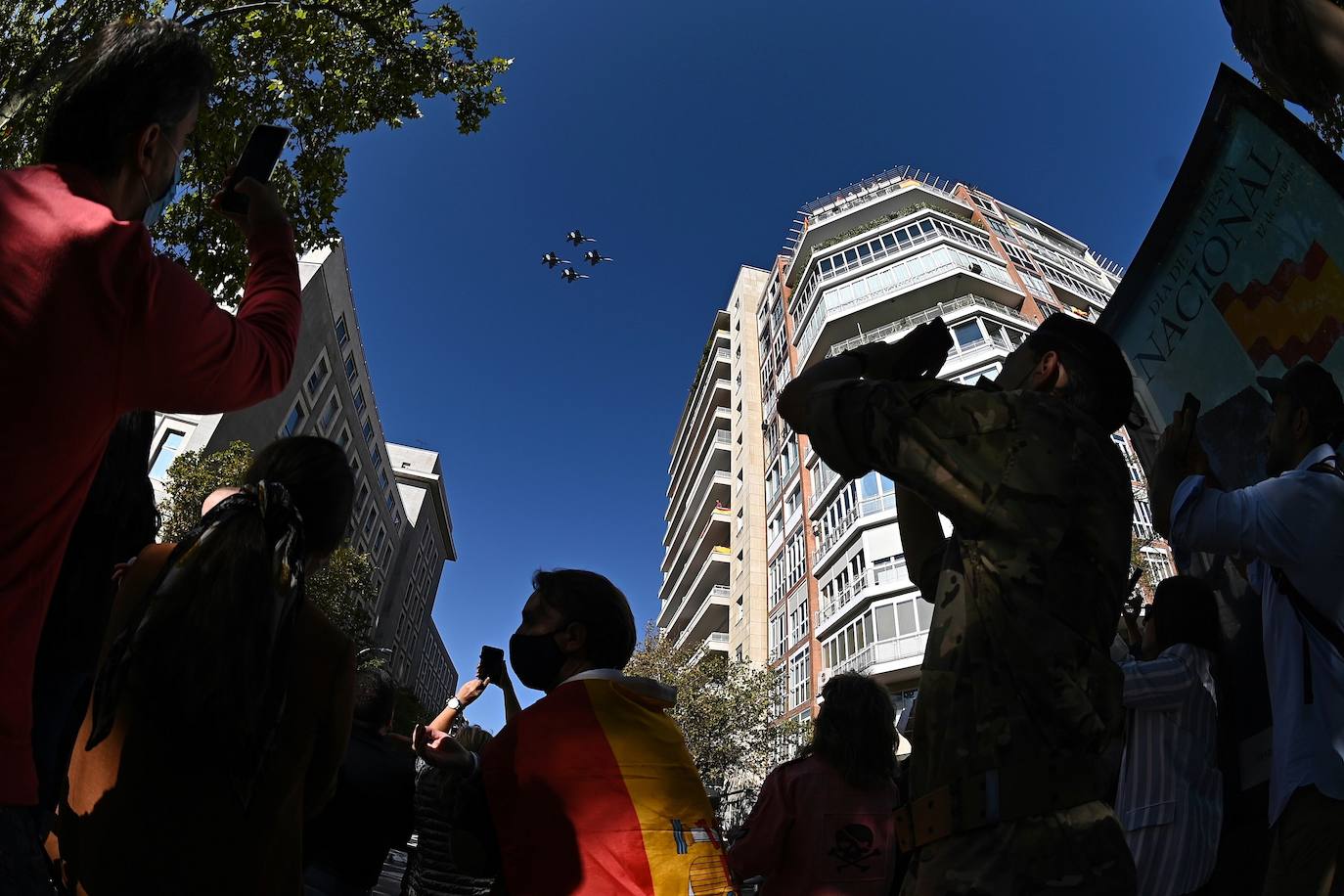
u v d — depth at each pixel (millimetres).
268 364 1362
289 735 1454
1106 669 1054
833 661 29828
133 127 1239
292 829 1478
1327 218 1973
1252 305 2236
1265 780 2201
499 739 1734
